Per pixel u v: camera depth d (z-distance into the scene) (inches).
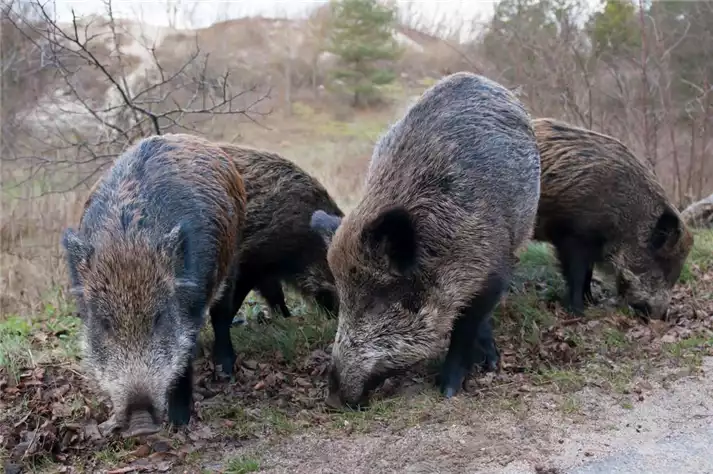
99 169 169.2
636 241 130.0
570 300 131.3
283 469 85.0
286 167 119.6
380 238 93.0
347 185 227.0
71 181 207.6
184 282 86.4
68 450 89.0
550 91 243.9
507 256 103.3
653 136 232.1
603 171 128.3
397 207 92.2
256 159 117.5
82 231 89.4
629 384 103.0
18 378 102.0
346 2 460.4
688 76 276.8
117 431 90.9
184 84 198.5
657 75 257.4
